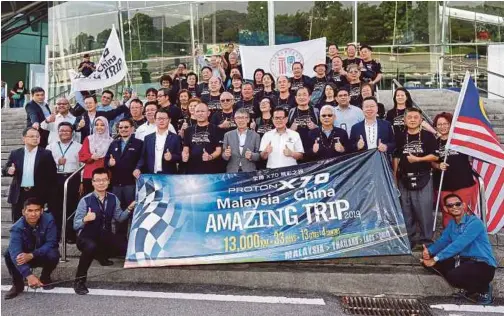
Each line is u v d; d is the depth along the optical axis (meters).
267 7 14.77
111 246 5.34
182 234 5.15
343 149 5.66
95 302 4.66
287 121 6.49
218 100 7.70
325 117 5.83
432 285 4.80
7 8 18.98
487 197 5.85
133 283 5.22
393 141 5.68
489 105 10.37
